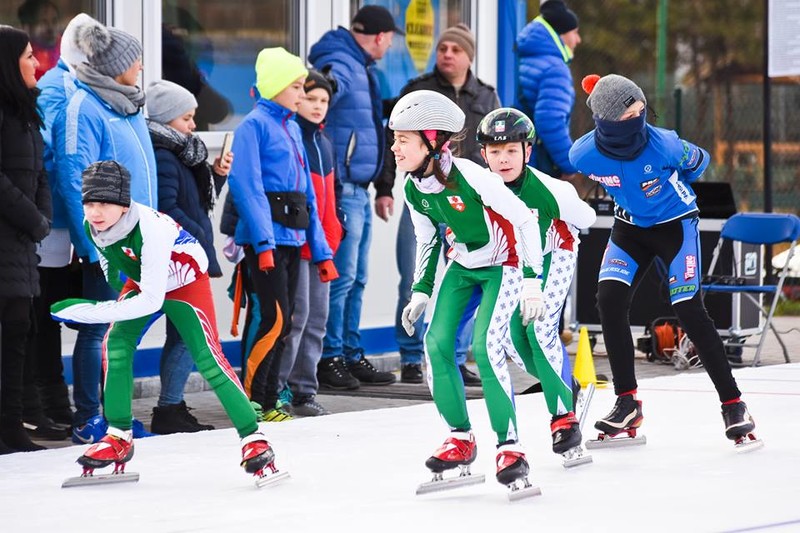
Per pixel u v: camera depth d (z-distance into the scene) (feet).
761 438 56.39
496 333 44.29
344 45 74.08
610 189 53.88
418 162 43.14
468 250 44.70
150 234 45.21
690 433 57.82
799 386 70.49
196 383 74.43
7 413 55.11
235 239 63.00
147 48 72.54
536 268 43.83
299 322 65.41
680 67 205.57
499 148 46.96
